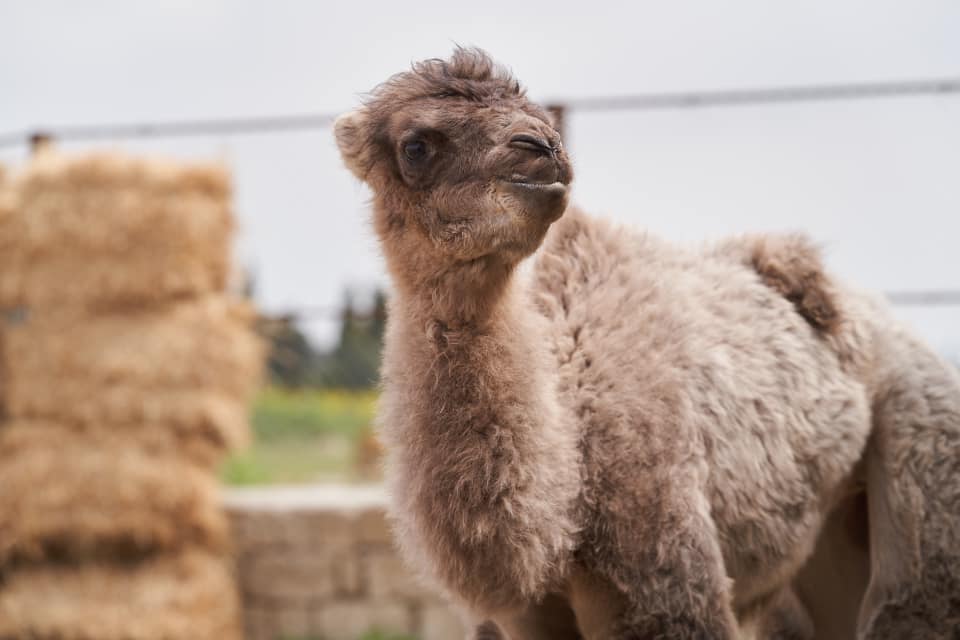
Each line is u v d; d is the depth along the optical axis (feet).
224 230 35.24
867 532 17.70
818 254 16.89
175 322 34.40
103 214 34.22
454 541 13.24
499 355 13.42
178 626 33.45
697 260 16.53
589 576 13.93
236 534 34.76
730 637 13.83
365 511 34.27
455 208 13.46
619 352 14.48
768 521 15.35
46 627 33.47
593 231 15.75
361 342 47.65
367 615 34.09
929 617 15.96
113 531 33.83
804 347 16.20
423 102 14.02
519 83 14.32
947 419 16.40
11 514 33.81
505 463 13.12
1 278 34.50
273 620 34.58
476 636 14.98
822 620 18.13
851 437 16.15
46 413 34.12
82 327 34.27
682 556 13.70
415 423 13.55
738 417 15.08
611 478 13.82
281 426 52.80
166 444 34.01
